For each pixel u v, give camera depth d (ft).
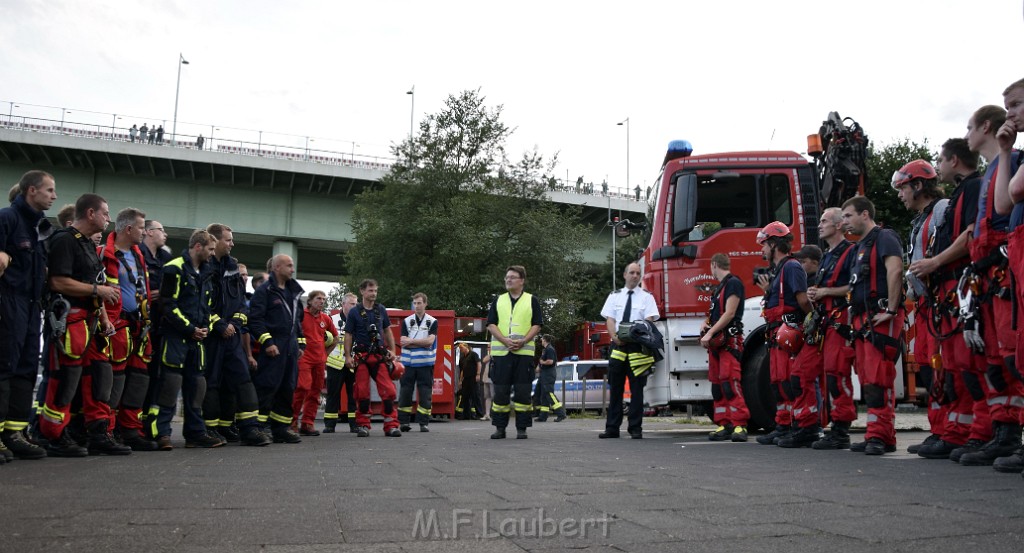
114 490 12.84
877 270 20.80
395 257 101.50
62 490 12.82
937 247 18.69
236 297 26.63
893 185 20.51
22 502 11.37
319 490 12.82
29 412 19.58
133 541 8.39
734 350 28.37
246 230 123.24
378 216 103.30
